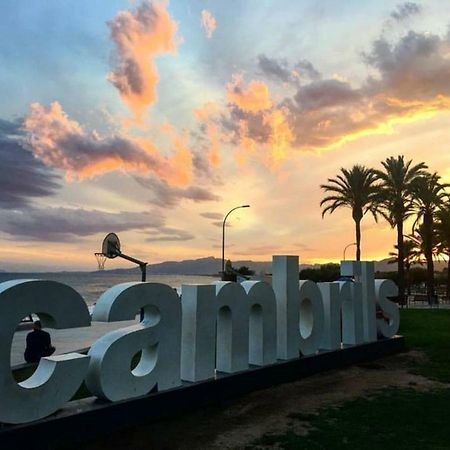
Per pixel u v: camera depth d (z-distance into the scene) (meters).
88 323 7.16
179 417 8.09
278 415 8.22
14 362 12.68
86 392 9.63
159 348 8.20
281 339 11.11
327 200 38.34
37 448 6.32
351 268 13.75
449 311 28.38
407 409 8.48
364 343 13.35
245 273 40.62
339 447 6.67
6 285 6.32
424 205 41.41
